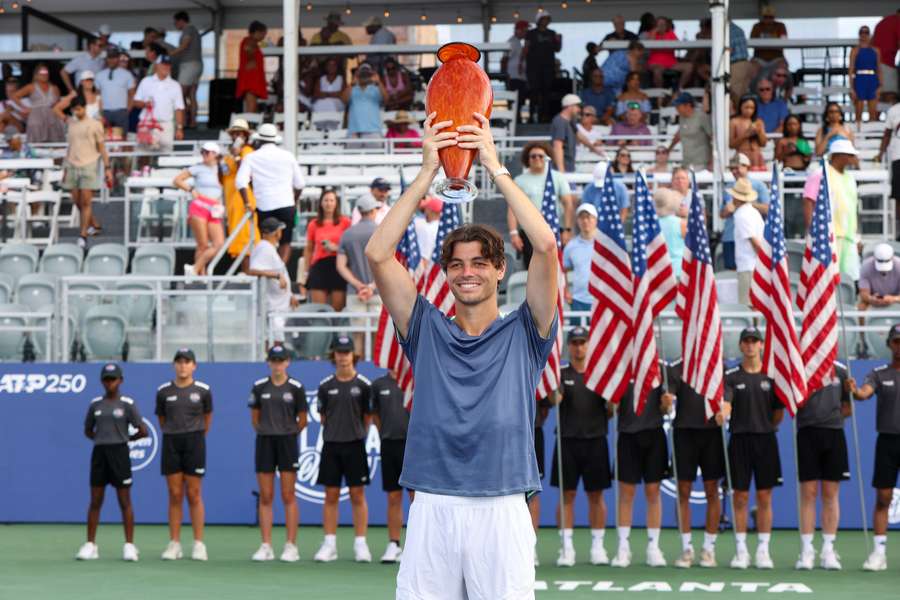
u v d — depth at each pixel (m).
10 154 26.58
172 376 18.39
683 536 15.23
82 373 18.64
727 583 13.73
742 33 27.66
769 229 15.70
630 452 15.39
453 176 5.57
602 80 27.98
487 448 5.66
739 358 18.06
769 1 31.73
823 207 15.65
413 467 5.73
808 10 31.80
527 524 5.71
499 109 28.53
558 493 18.30
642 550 16.64
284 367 15.73
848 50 30.27
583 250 18.41
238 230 20.00
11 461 18.83
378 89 26.70
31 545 16.88
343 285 19.67
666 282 15.77
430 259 17.70
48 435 18.77
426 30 35.03
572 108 23.02
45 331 18.73
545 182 18.34
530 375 5.82
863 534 17.98
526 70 28.34
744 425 15.17
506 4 32.53
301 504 18.70
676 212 19.53
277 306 18.52
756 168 23.52
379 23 30.36
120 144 25.53
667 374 15.94
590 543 17.27
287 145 22.20
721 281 19.34
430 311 5.88
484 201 23.58
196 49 29.86
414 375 5.86
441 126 5.56
